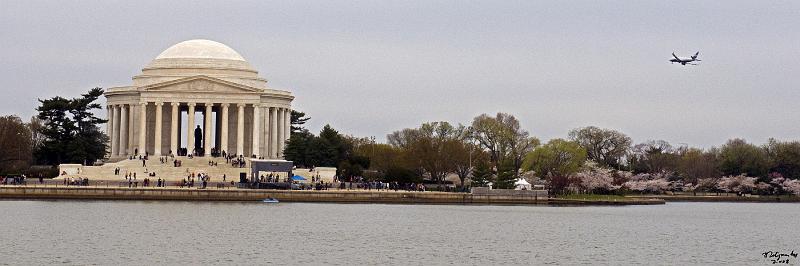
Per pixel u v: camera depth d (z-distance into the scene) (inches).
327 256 6599.4
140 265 6122.1
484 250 7047.2
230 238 7347.4
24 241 6963.6
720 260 6840.6
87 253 6525.6
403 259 6550.2
